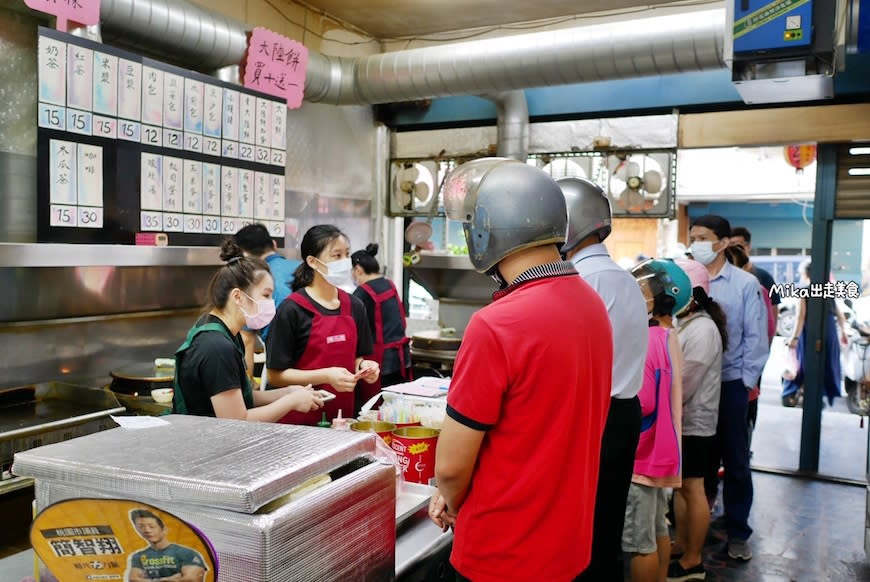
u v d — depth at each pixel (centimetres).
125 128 321
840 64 329
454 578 179
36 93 309
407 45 593
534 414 132
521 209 139
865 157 459
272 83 415
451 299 573
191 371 196
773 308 486
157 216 340
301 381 260
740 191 824
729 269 368
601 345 145
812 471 487
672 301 270
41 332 320
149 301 378
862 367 404
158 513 104
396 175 582
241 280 204
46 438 264
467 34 572
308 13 523
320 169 525
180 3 354
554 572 136
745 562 349
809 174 796
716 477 388
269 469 109
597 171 508
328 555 114
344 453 123
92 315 346
